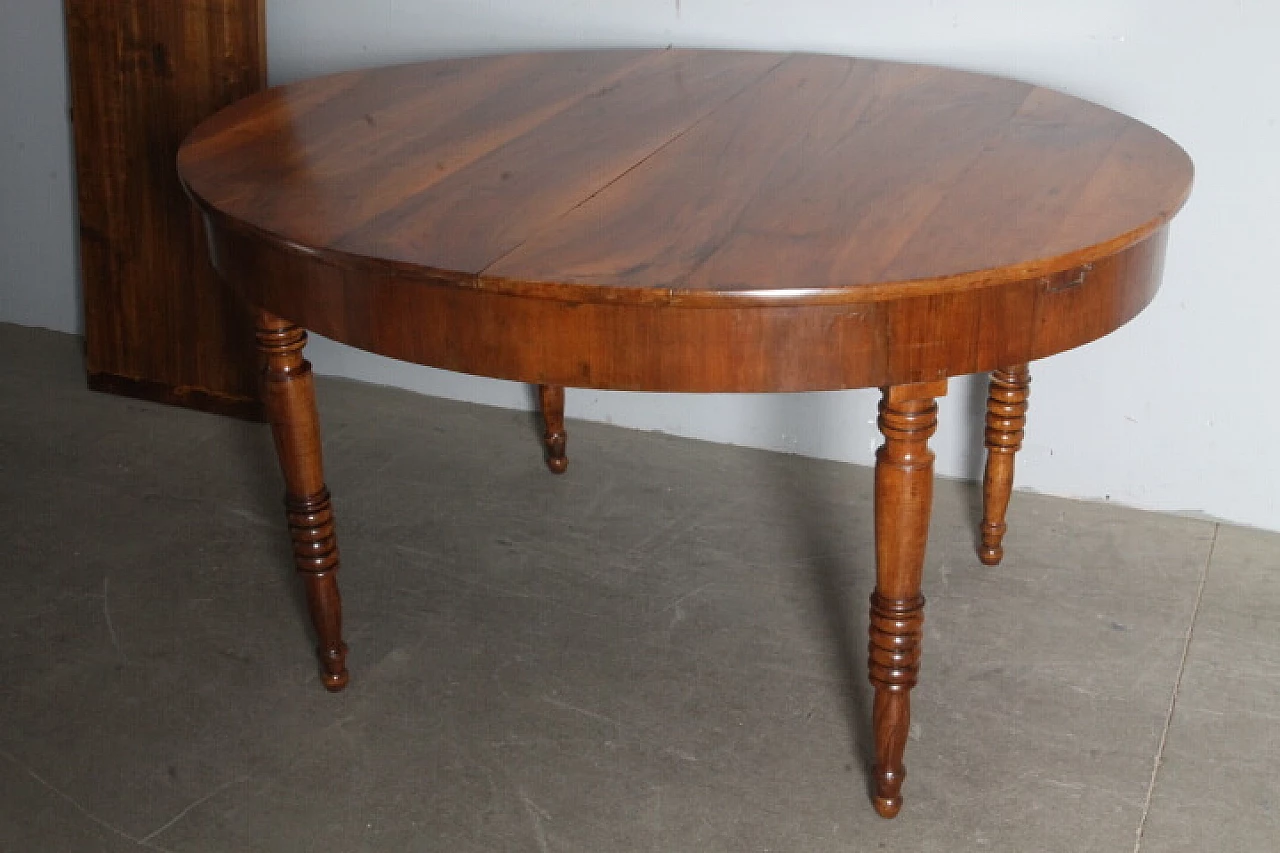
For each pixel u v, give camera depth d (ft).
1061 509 9.84
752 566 9.18
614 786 7.31
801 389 5.88
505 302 5.89
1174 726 7.70
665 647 8.39
